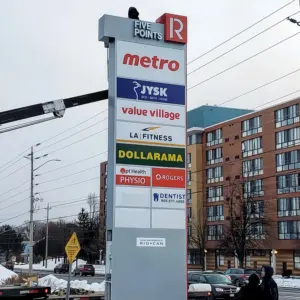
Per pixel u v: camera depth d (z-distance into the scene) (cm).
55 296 1692
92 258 10150
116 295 1281
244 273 4203
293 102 6375
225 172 7469
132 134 1350
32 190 4872
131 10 1433
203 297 1786
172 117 1392
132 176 1334
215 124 8025
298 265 6097
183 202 1370
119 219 1310
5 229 12300
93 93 1492
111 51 1378
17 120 1434
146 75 1383
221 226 7381
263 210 6538
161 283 1322
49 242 11738
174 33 1415
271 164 6612
